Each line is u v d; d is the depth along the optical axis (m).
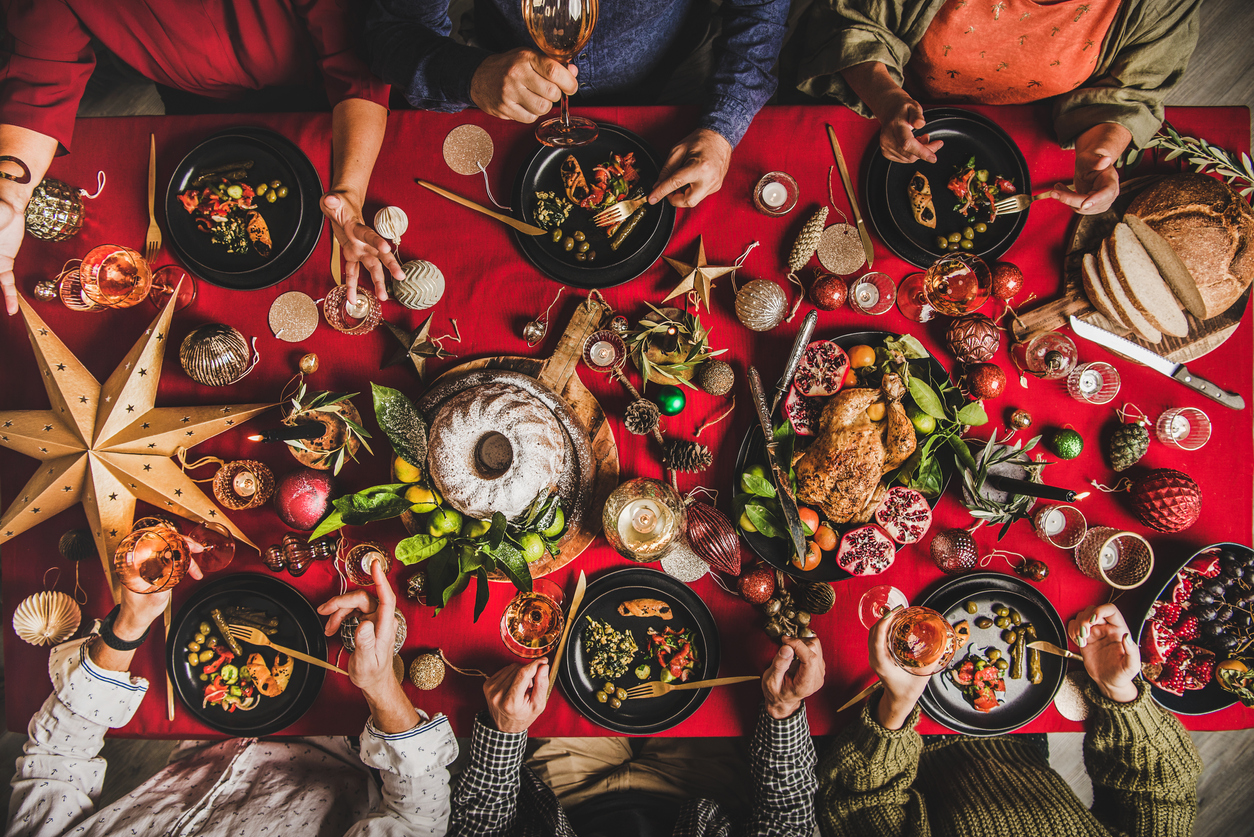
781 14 1.15
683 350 1.11
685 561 1.15
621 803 1.40
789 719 1.13
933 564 1.17
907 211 1.17
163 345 1.10
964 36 1.14
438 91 1.08
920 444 1.10
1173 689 1.18
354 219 1.07
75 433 1.05
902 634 1.03
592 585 1.15
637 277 1.15
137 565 0.99
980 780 1.24
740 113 1.13
